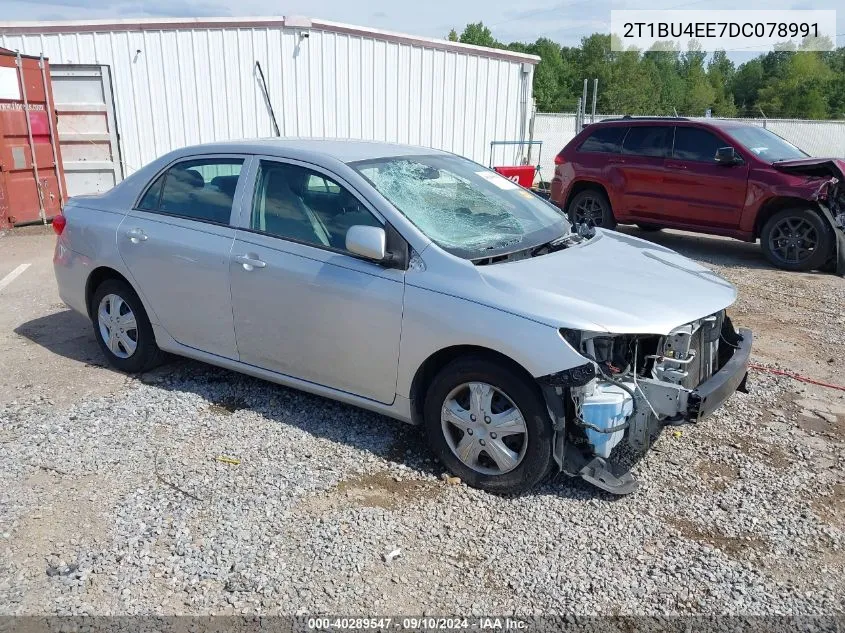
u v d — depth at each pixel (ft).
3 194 35.40
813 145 87.76
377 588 9.71
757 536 10.99
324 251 13.10
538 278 11.71
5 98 34.73
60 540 10.59
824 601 9.61
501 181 15.83
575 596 9.62
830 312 23.31
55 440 13.55
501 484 11.78
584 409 11.02
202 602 9.39
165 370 17.11
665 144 33.24
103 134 41.45
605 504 11.71
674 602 9.55
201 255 14.60
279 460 12.91
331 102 46.14
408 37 47.16
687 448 13.66
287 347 13.79
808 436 14.26
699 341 12.03
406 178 13.80
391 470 12.63
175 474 12.40
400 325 12.12
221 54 43.80
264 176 14.24
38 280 26.20
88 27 42.70
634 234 38.40
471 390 11.78
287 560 10.23
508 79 52.39
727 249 34.30
